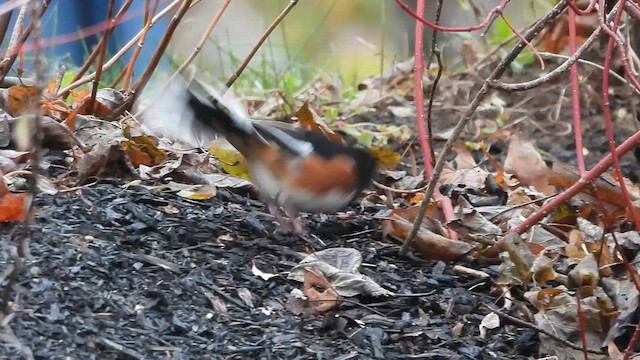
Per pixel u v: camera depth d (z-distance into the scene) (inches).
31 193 183.9
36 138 179.0
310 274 242.8
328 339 225.1
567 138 420.5
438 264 273.0
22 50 309.9
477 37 500.7
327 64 569.9
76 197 267.9
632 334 241.9
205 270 243.3
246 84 471.8
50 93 323.0
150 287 227.9
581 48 230.2
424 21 231.1
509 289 259.9
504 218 307.9
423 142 304.0
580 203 305.7
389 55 613.0
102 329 205.6
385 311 244.2
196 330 215.3
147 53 475.5
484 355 230.4
